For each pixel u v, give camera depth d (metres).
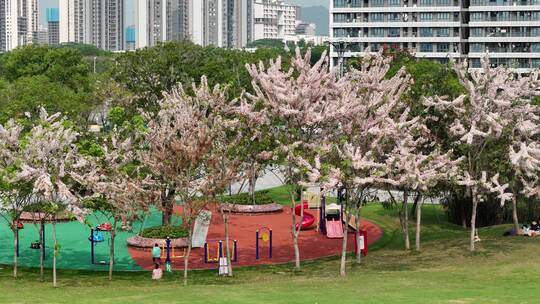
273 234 60.22
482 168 47.59
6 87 93.69
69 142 39.97
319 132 44.88
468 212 61.78
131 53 79.81
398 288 34.72
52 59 115.88
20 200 41.88
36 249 53.06
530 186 48.09
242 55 116.94
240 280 41.56
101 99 87.88
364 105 41.62
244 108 42.47
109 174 41.06
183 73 79.94
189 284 40.09
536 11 145.25
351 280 38.84
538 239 50.03
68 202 39.69
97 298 33.66
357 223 46.03
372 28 153.75
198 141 38.53
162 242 52.81
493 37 147.38
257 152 42.81
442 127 47.84
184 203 40.47
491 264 42.62
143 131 41.38
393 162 40.94
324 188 39.47
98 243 55.22
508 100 45.28
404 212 51.09
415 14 152.00
